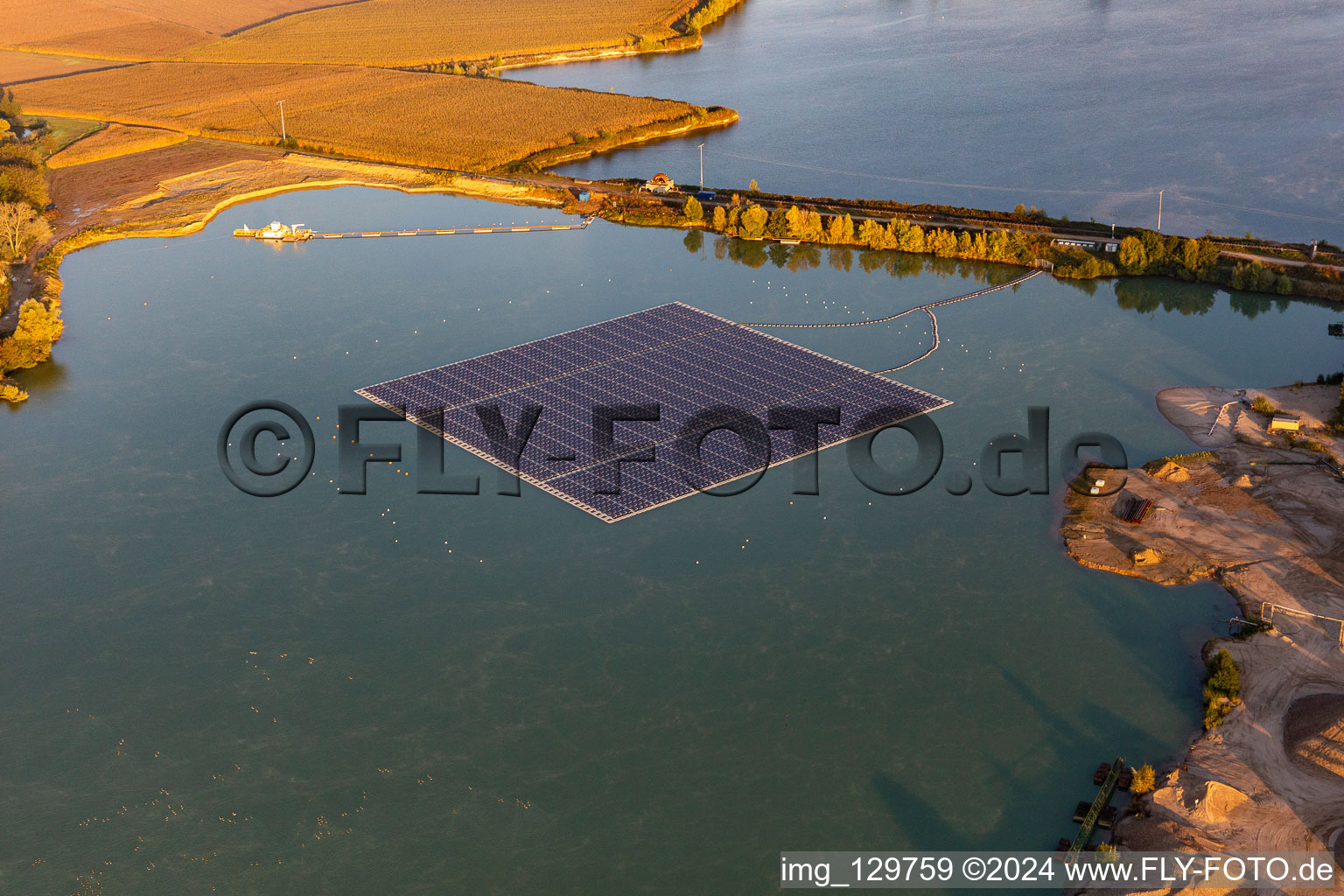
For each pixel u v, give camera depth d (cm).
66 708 17100
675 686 17062
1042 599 18462
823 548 19762
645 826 14888
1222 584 18538
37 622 18762
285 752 16212
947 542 19850
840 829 14725
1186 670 16962
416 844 14775
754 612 18425
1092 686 16750
